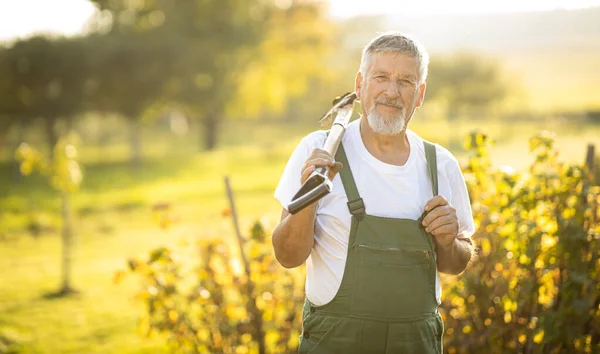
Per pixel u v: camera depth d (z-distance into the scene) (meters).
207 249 4.59
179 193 21.92
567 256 3.57
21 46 34.44
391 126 2.25
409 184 2.32
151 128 68.25
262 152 38.47
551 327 3.45
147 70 35.56
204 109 40.91
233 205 4.51
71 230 15.32
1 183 25.97
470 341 3.83
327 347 2.27
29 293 9.25
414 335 2.25
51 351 6.54
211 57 37.97
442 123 57.88
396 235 2.25
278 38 43.22
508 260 3.85
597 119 58.16
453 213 2.24
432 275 2.29
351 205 2.25
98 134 62.00
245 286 4.46
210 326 4.53
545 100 85.75
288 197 2.34
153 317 4.63
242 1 39.69
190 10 38.59
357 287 2.22
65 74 34.81
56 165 9.41
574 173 3.62
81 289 9.45
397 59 2.25
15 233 14.91
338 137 2.25
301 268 4.47
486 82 54.69
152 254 4.47
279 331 4.43
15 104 35.47
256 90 42.69
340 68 46.97
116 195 21.47
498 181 3.88
